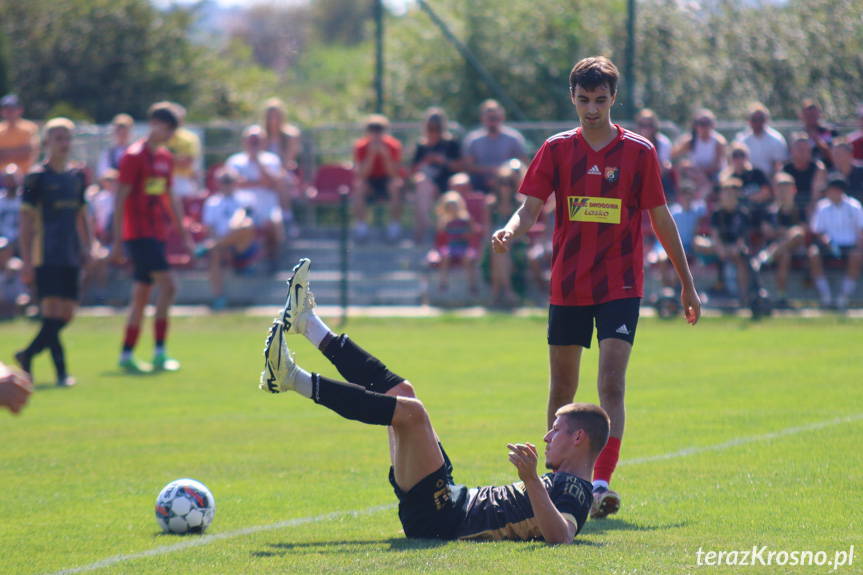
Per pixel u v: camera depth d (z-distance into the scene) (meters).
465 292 58.69
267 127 65.19
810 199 53.28
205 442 26.59
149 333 55.41
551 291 18.88
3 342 51.41
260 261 60.97
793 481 19.59
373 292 60.50
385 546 15.04
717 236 53.25
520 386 35.88
